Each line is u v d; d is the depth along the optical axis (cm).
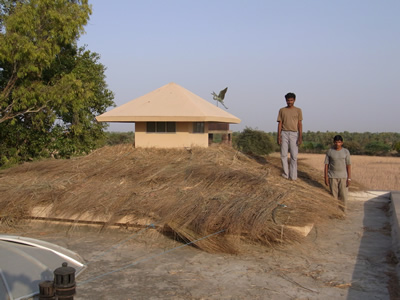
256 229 523
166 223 579
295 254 545
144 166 772
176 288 433
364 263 512
